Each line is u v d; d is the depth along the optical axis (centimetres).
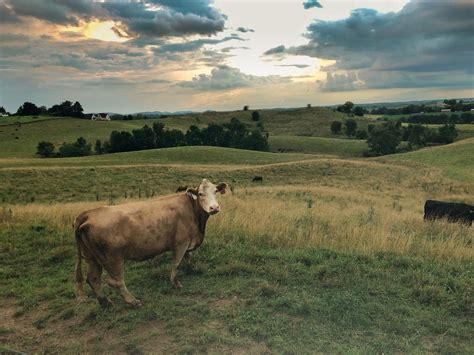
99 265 647
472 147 6312
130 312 625
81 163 6131
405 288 682
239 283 705
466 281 701
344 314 585
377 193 3697
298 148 11138
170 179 4588
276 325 555
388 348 505
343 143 11319
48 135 11769
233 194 2597
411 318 579
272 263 791
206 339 526
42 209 1559
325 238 995
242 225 1098
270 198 2403
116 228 632
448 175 4841
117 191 3969
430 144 10856
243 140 11275
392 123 13188
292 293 654
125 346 533
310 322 568
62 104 17900
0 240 1061
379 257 865
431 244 977
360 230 1067
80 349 539
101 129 13012
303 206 1922
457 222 1579
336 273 739
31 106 17488
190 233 715
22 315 657
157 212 680
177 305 639
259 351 501
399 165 5800
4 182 4159
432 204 1859
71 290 722
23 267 872
